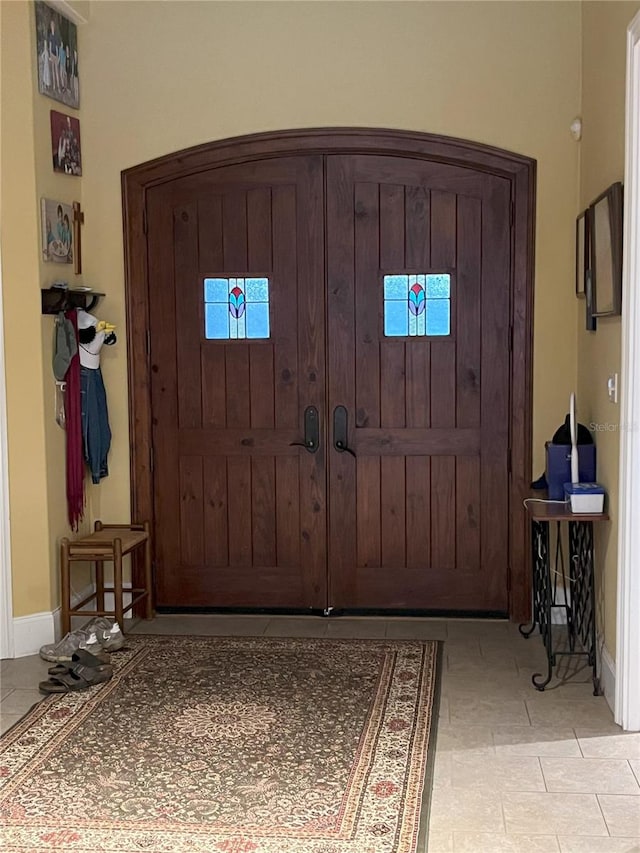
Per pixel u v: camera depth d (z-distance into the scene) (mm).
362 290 4918
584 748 3408
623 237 3543
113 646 4477
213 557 5102
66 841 2795
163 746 3432
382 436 4969
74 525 4797
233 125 4863
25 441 4441
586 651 4309
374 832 2820
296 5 4789
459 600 5000
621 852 2719
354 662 4312
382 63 4766
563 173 4699
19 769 3262
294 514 5047
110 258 4980
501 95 4715
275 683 4055
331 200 4891
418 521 4992
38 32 4406
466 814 2943
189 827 2865
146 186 4969
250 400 5023
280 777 3182
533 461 4840
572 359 4773
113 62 4898
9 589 4438
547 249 4742
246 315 4992
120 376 5031
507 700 3867
